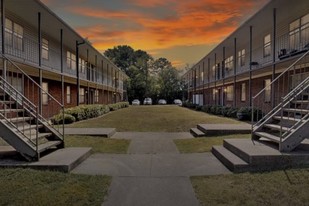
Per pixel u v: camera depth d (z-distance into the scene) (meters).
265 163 5.39
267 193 4.21
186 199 4.22
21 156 5.94
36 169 5.38
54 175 5.10
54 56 18.08
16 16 13.39
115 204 4.05
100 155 7.21
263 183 4.61
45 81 17.17
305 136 5.69
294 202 3.88
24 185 4.59
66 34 17.17
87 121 15.93
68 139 9.02
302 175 4.77
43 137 6.70
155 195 4.39
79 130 10.91
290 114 8.30
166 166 6.12
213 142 8.74
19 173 5.11
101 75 30.59
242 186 4.58
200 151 7.74
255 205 3.87
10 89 7.69
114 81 38.41
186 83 54.88
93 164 6.22
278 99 14.30
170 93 56.38
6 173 5.09
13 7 12.17
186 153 7.52
